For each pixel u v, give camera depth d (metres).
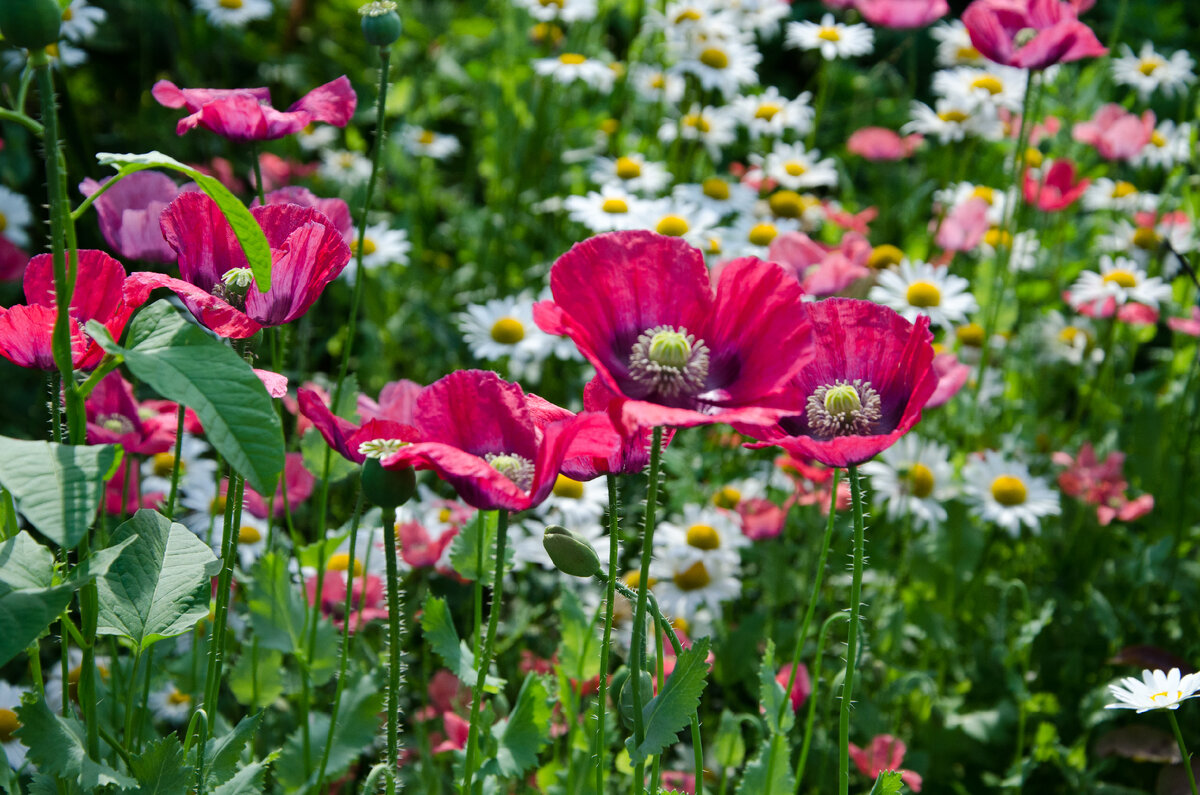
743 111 4.91
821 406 1.63
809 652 3.24
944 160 5.12
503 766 2.04
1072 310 4.55
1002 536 3.83
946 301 3.70
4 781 1.49
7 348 1.62
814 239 4.78
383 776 1.63
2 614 1.28
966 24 3.42
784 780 2.04
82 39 5.19
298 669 2.79
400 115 5.50
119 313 1.58
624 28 5.74
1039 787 3.20
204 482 3.23
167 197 2.52
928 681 2.87
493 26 5.88
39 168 4.58
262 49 5.56
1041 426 4.07
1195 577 3.49
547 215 4.91
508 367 3.92
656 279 1.47
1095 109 5.09
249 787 1.75
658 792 1.75
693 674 1.55
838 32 4.93
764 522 3.20
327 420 1.54
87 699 1.59
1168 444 3.83
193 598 1.63
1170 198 4.39
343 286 4.39
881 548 3.36
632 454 1.58
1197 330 3.73
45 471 1.26
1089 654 3.43
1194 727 3.14
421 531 2.99
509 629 3.21
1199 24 7.12
